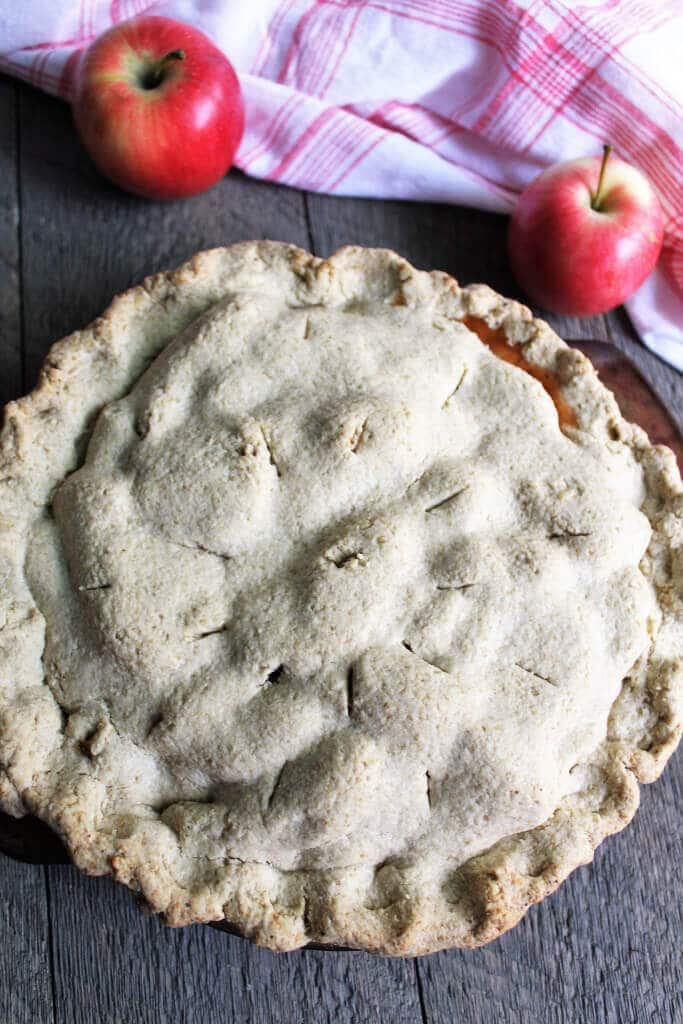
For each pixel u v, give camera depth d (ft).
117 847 2.00
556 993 2.36
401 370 2.17
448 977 2.35
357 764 2.00
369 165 2.58
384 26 2.52
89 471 2.13
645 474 2.19
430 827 2.03
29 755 2.03
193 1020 2.31
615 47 2.46
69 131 2.60
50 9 2.50
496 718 2.03
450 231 2.63
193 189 2.52
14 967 2.32
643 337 2.58
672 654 2.12
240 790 2.02
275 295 2.25
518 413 2.17
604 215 2.43
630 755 2.09
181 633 2.05
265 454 2.11
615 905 2.39
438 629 2.04
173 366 2.16
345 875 2.02
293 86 2.60
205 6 2.53
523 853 2.06
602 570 2.11
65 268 2.55
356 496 2.10
